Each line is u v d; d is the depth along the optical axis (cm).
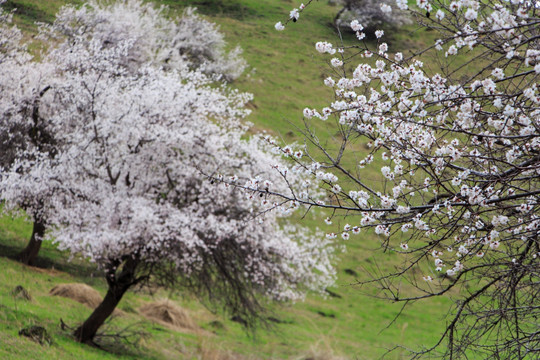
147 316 2538
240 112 2344
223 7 6381
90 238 1844
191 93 2184
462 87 584
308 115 653
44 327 1750
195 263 1989
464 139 665
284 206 662
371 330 3047
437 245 655
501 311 646
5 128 2350
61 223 2083
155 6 5978
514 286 654
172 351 2147
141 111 2105
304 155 643
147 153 2062
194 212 2083
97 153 2062
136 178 2075
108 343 2005
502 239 638
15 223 3136
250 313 2164
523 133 550
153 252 1928
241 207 2103
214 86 5178
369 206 653
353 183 680
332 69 654
